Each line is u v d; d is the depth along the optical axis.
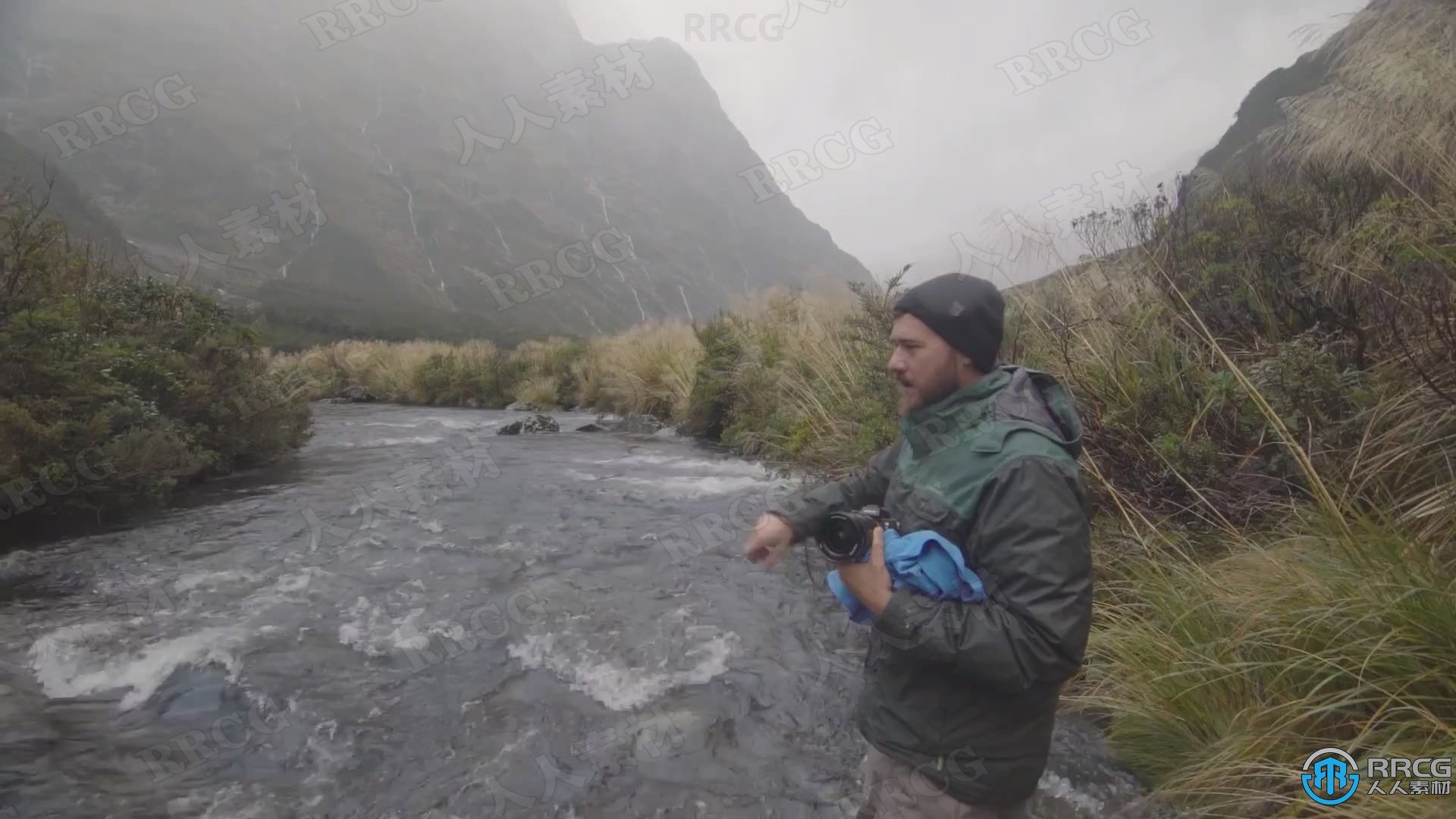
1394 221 3.81
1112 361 4.33
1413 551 2.44
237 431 7.78
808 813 2.41
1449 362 3.22
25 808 2.39
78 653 3.47
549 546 5.21
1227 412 3.83
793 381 8.84
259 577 4.52
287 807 2.44
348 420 13.23
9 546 4.98
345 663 3.45
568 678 3.34
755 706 3.10
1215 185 5.78
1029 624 1.33
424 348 20.12
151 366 6.53
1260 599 2.71
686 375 12.30
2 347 5.20
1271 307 4.34
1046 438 1.44
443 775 2.62
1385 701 2.16
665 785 2.56
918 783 1.55
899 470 1.69
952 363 1.54
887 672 1.63
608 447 9.65
